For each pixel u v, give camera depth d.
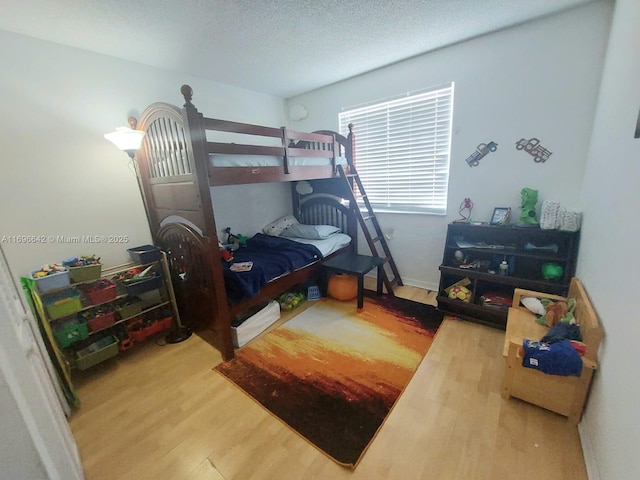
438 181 2.83
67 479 0.88
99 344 1.98
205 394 1.73
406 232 3.15
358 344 2.18
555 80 2.07
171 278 2.44
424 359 1.97
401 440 1.38
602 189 1.58
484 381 1.74
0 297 0.64
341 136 3.11
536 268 2.33
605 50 1.85
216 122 1.81
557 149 2.15
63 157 2.01
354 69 2.81
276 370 1.93
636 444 0.86
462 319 2.46
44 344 1.58
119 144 2.01
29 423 0.63
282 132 2.28
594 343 1.33
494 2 1.81
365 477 1.22
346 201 3.48
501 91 2.29
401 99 2.84
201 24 1.85
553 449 1.30
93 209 2.17
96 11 1.62
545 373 1.42
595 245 1.59
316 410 1.58
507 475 1.20
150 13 1.69
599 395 1.24
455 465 1.25
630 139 1.22
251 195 3.45
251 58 2.42
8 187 1.81
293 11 1.77
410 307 2.73
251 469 1.27
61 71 1.97
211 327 2.16
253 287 2.19
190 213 1.97
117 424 1.54
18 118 1.82
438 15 1.92
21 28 1.73
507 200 2.45
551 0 1.81
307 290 3.00
